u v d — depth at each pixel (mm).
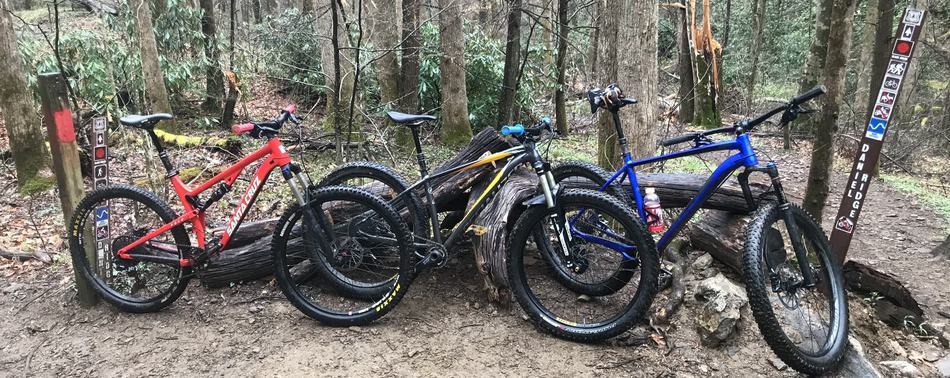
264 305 3406
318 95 12133
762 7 12266
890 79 3305
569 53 12289
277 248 3178
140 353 2977
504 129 3053
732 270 3664
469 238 3781
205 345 3031
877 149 3398
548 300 3383
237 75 10656
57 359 2939
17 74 5938
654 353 2898
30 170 6066
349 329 3150
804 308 3117
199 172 6570
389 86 9680
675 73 15883
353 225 3264
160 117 3170
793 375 2744
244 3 18500
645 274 2812
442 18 9117
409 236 3059
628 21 4594
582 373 2754
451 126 9562
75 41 8125
